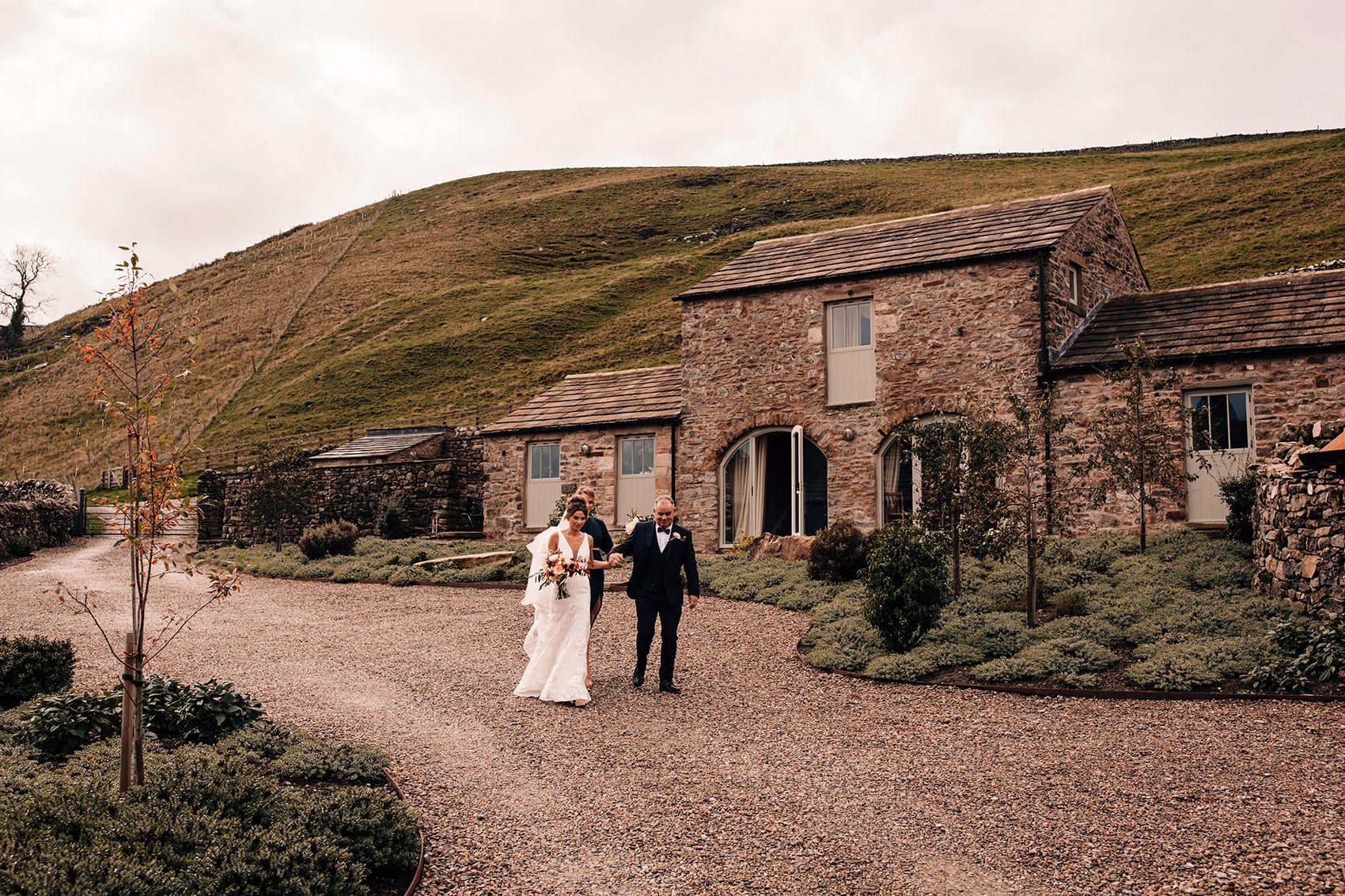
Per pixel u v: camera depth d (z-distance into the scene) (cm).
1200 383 1627
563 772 747
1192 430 1580
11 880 443
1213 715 841
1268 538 1215
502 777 735
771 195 8044
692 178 9081
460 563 1880
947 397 1820
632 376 2402
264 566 2091
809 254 2098
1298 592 1100
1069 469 1700
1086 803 650
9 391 6575
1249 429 1599
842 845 602
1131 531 1630
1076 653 1037
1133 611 1172
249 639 1291
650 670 1083
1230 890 512
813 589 1445
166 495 621
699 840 616
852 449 1905
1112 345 1752
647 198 8638
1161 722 830
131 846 508
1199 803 635
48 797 561
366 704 946
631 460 2189
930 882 547
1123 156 7600
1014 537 1229
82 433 5328
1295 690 884
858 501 1889
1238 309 1727
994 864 564
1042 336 1734
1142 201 5234
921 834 614
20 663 924
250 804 583
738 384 2045
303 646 1238
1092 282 1967
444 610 1502
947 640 1127
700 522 2067
